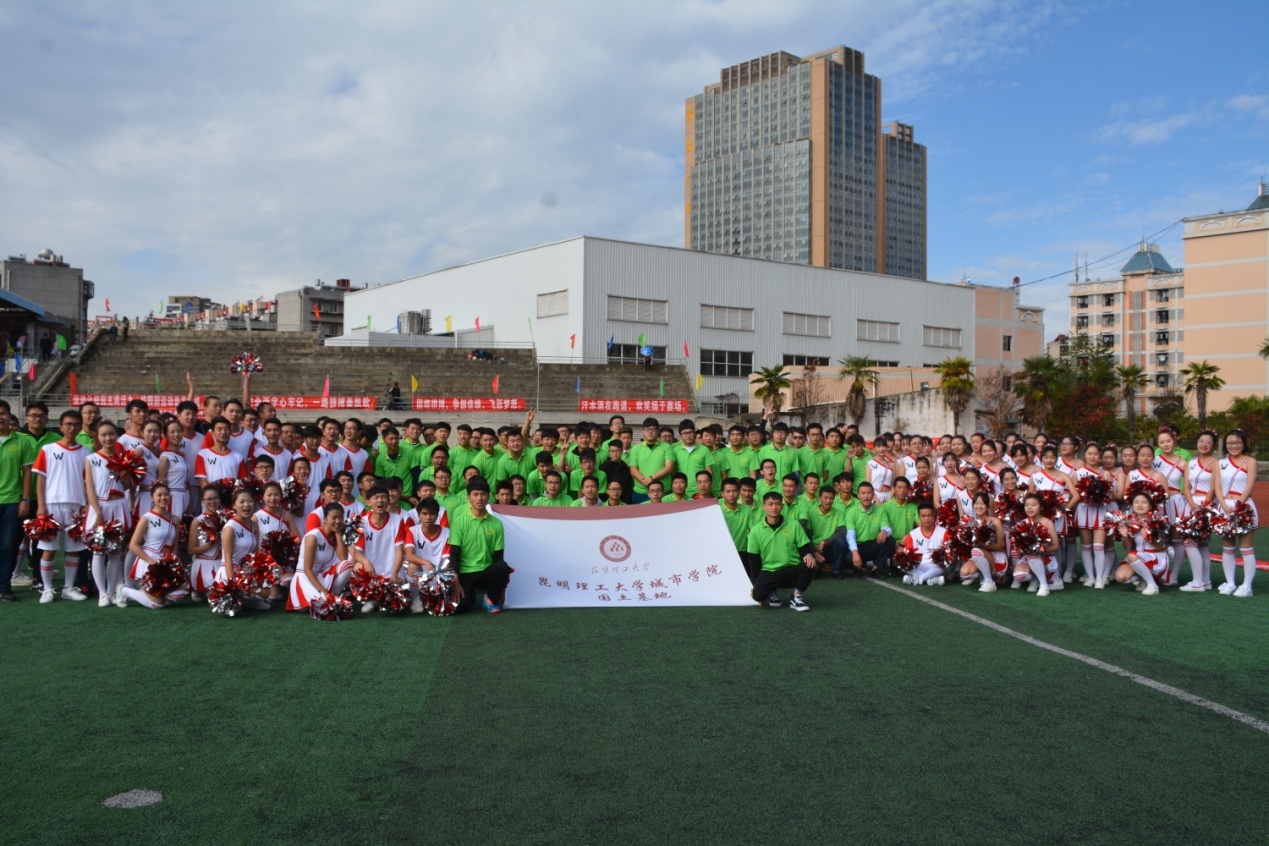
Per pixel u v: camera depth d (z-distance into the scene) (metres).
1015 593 9.62
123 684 6.03
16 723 5.24
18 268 52.03
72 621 7.96
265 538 8.56
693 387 44.47
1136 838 3.86
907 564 10.25
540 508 9.30
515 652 6.98
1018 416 43.50
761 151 134.12
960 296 57.22
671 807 4.16
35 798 4.22
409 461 11.00
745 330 48.81
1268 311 58.09
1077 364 63.38
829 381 43.47
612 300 44.91
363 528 8.66
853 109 132.75
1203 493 9.76
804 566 8.58
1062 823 4.00
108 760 4.69
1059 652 6.98
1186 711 5.53
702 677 6.28
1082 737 5.07
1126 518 9.87
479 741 4.99
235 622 7.99
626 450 11.84
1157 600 9.20
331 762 4.68
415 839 3.84
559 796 4.28
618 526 9.27
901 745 4.95
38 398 32.66
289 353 40.56
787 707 5.61
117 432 8.78
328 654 6.88
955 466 10.72
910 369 44.91
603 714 5.47
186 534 9.14
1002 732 5.15
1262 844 3.80
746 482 10.25
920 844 3.80
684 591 9.05
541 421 36.22
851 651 7.03
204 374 37.97
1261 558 12.35
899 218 138.88
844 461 12.24
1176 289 77.75
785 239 131.62
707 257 47.66
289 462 9.89
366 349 41.56
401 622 8.07
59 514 8.85
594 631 7.74
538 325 46.47
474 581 8.52
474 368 41.53
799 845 3.79
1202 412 45.50
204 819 4.01
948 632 7.70
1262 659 6.77
